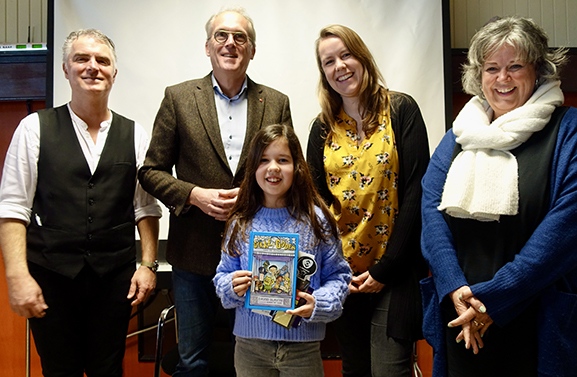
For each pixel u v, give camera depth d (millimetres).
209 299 1667
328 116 1667
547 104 1204
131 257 1633
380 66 2395
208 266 1588
